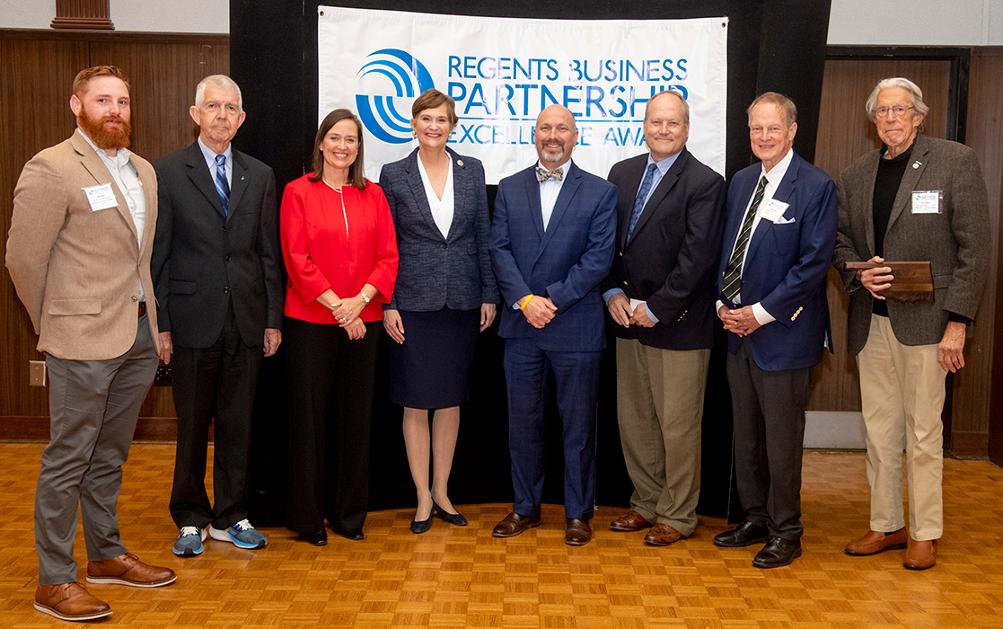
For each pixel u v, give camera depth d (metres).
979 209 3.23
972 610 2.96
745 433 3.53
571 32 3.93
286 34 3.69
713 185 3.44
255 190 3.41
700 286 3.42
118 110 2.83
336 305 3.36
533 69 3.94
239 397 3.45
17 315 5.12
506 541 3.60
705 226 3.39
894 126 3.29
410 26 3.86
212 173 3.37
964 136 4.97
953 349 3.27
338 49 3.79
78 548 3.48
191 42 5.00
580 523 3.62
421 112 3.50
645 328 3.55
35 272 2.79
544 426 3.79
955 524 3.89
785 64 3.73
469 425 4.09
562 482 4.13
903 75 5.05
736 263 3.44
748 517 3.63
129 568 3.11
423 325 3.60
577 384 3.55
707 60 3.87
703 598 3.05
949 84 5.01
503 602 2.99
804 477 4.69
